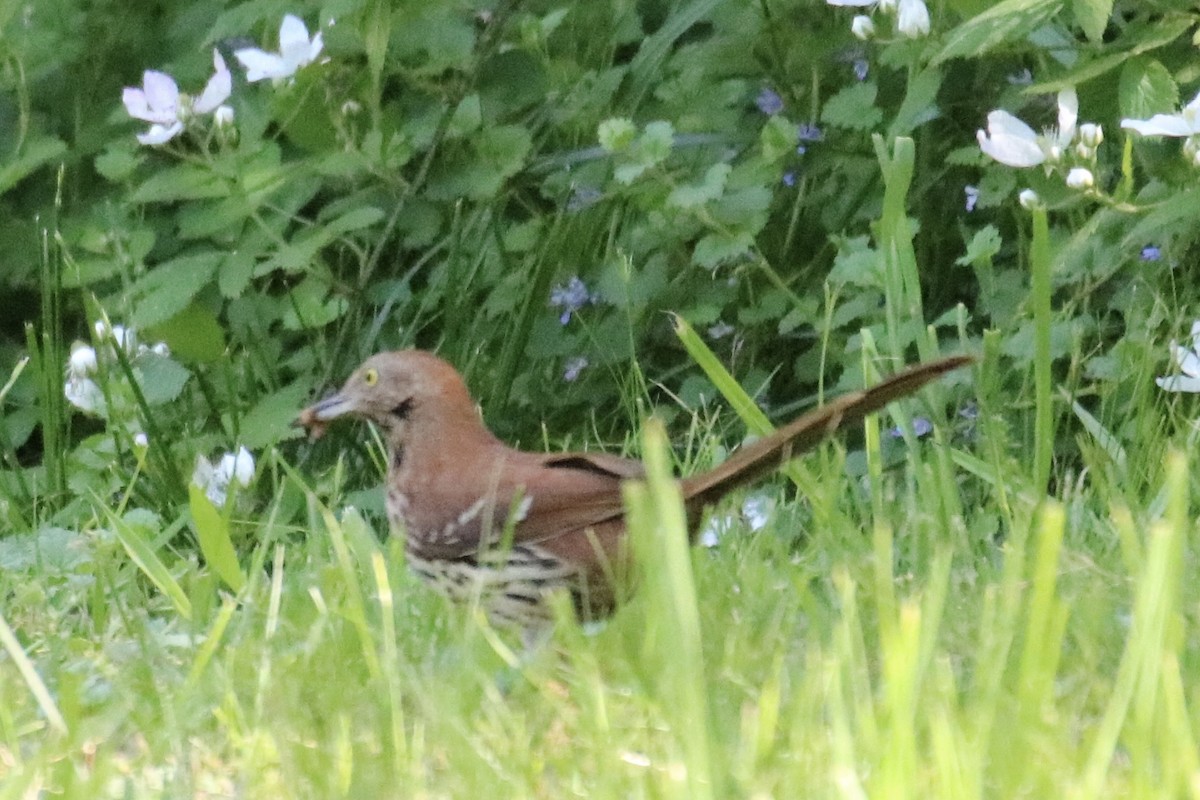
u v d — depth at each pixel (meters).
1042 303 7.86
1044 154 8.46
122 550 8.30
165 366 9.54
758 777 5.32
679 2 10.86
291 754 5.63
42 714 6.38
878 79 10.55
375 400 6.75
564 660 6.63
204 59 10.79
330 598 7.31
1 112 11.04
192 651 6.86
